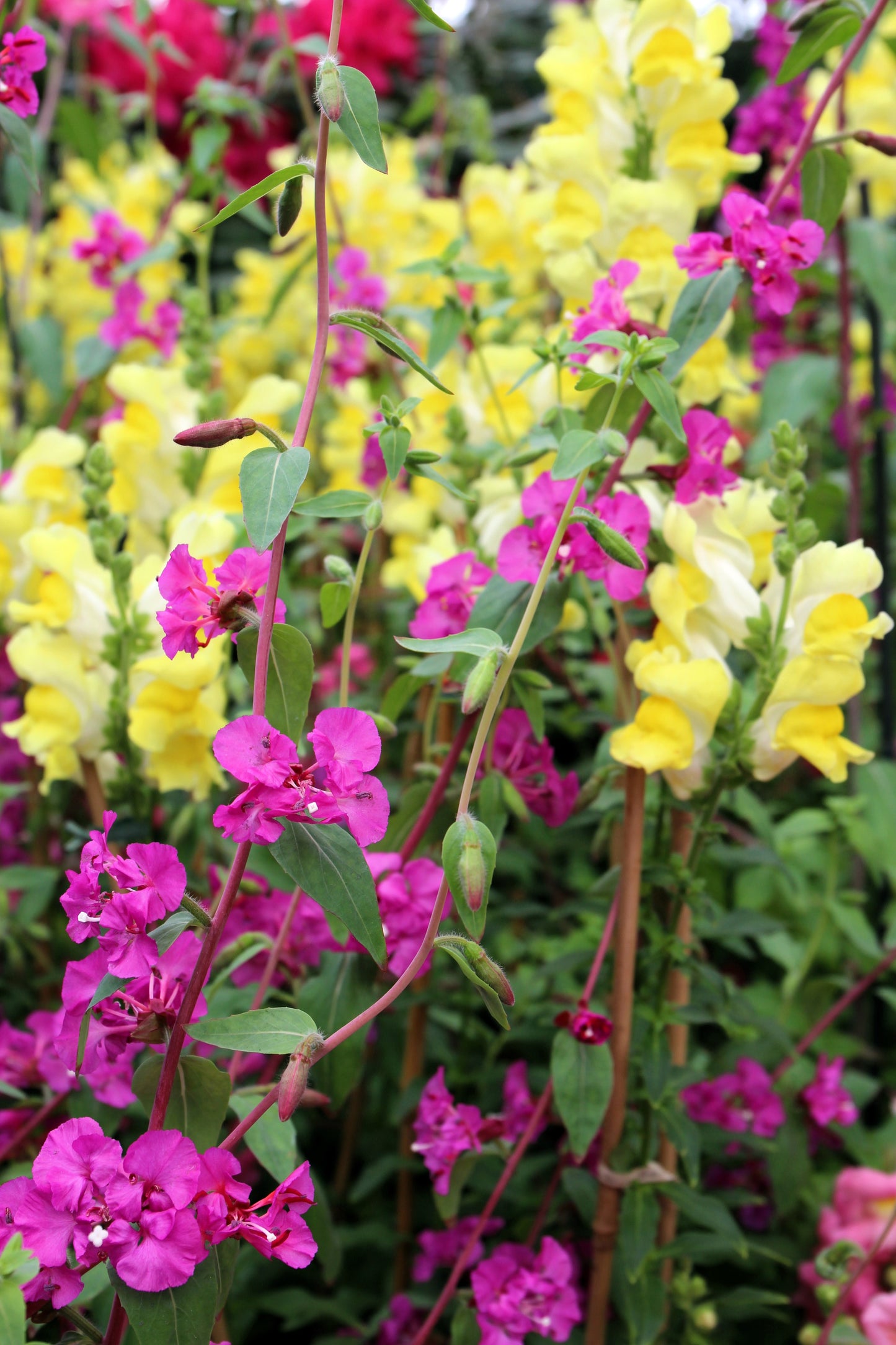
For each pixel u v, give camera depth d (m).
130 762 0.93
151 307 1.32
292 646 0.80
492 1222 0.94
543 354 0.90
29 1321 0.79
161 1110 0.79
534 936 1.08
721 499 0.88
